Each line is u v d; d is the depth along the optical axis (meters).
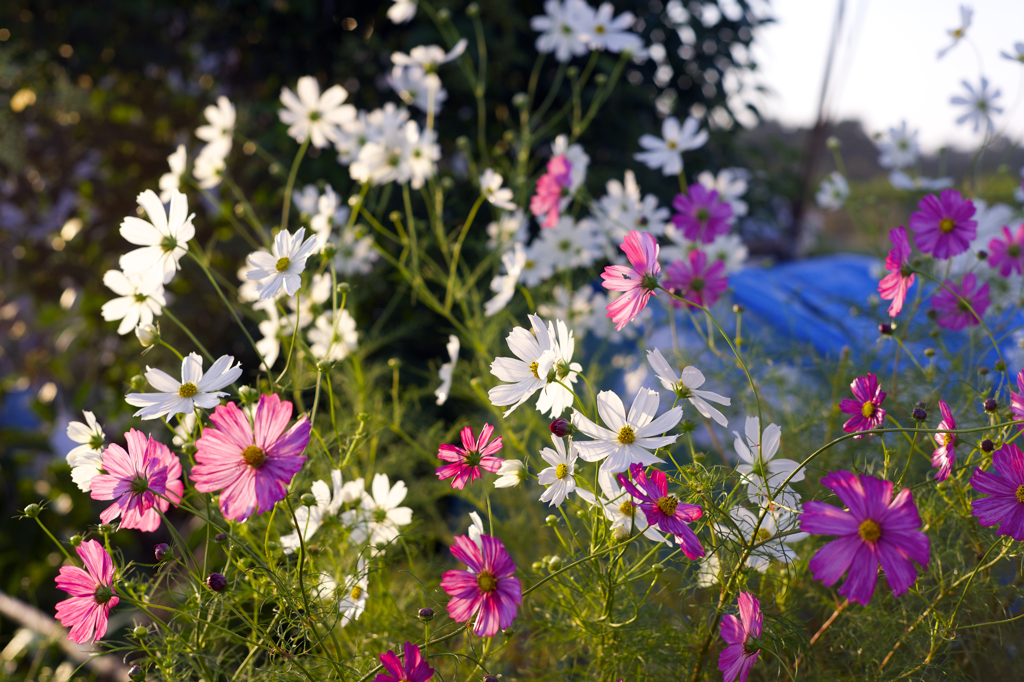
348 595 0.96
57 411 2.68
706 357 1.34
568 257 1.42
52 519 2.22
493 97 2.16
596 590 0.93
